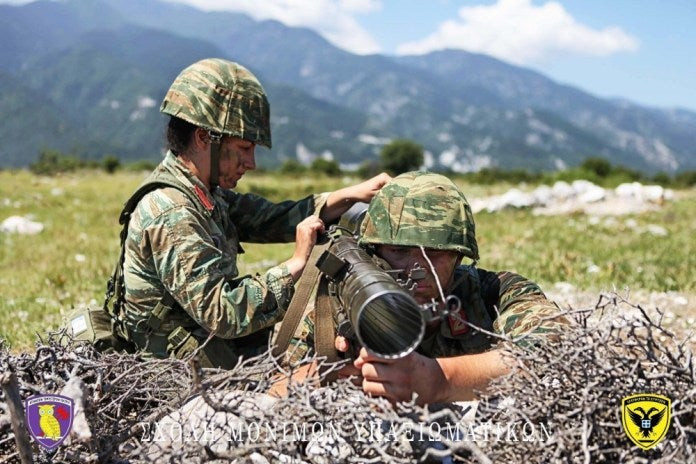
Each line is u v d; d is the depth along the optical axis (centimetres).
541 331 259
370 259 257
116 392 272
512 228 1236
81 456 244
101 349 324
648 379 228
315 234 306
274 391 272
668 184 3600
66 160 5366
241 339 340
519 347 241
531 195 1678
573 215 1513
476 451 205
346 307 240
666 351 234
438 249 263
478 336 288
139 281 309
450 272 273
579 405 219
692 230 1224
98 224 1322
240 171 325
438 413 219
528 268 798
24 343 513
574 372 226
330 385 269
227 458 222
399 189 275
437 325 287
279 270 301
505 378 237
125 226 320
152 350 317
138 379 270
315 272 277
